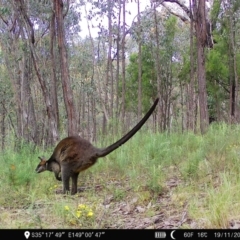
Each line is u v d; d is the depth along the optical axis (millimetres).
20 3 13883
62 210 5832
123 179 8227
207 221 4930
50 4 16531
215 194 5453
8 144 14852
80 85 32375
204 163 7703
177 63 29391
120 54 32438
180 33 28406
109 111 28250
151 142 9914
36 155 10578
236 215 4996
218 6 23547
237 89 22531
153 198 6488
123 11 23891
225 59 23531
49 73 23250
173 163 8781
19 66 22969
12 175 7879
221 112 26172
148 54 27875
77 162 7496
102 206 6344
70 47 30047
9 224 5465
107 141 12367
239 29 22781
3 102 27734
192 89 20453
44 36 23266
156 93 29312
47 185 7902
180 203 5973
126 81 31312
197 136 11562
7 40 22156
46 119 25953
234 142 9641
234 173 6594
